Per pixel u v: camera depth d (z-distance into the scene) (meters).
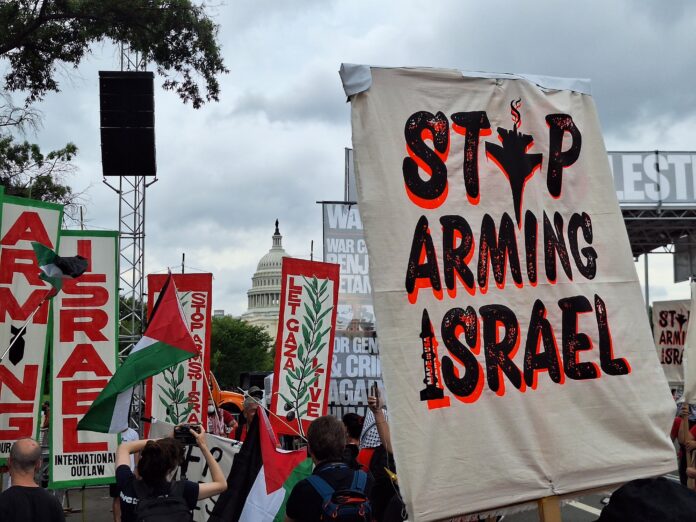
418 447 3.67
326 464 4.01
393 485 5.80
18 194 22.53
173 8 18.16
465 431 3.80
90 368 7.32
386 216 3.83
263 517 5.28
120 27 18.70
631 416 4.24
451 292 3.92
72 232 7.41
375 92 3.91
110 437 7.32
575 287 4.27
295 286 9.84
